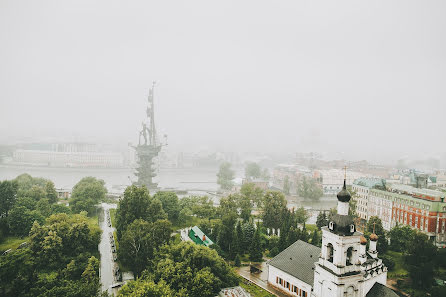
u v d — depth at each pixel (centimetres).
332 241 6319
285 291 8331
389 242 12294
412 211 14212
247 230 12262
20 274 6875
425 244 10562
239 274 9694
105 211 17562
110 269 9825
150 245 9081
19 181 18938
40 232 9425
